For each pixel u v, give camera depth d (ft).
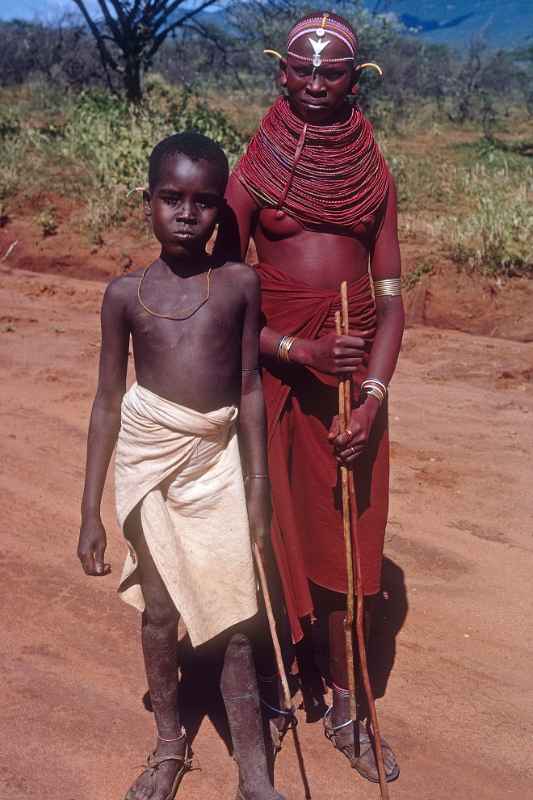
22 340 26.16
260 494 9.32
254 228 10.30
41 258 34.96
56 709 11.00
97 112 52.11
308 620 11.54
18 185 39.34
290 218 9.98
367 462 10.27
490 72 102.68
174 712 9.82
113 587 13.80
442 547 15.20
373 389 9.90
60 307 30.12
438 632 12.97
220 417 8.86
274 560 10.30
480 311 28.71
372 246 10.37
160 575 8.97
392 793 9.92
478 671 12.13
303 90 9.66
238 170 10.12
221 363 8.98
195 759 10.29
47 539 15.17
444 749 10.66
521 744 10.77
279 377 10.11
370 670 12.08
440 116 82.74
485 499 16.88
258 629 10.31
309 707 11.34
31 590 13.61
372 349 10.28
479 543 15.37
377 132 64.08
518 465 18.33
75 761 10.17
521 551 15.14
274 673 10.61
